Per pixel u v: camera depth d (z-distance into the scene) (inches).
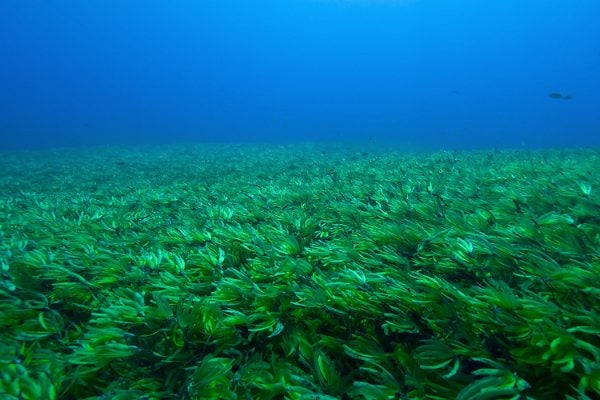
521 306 104.1
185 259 187.0
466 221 193.9
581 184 223.9
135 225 269.6
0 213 337.4
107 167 805.9
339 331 124.5
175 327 120.1
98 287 161.3
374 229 193.9
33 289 167.5
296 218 240.7
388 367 103.0
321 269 169.3
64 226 267.9
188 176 615.5
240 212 282.5
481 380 85.6
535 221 178.1
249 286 142.6
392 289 122.5
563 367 83.2
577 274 113.2
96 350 109.5
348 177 446.9
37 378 107.0
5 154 1273.4
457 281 142.8
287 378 101.4
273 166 681.6
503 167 415.2
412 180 368.2
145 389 103.6
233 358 112.2
